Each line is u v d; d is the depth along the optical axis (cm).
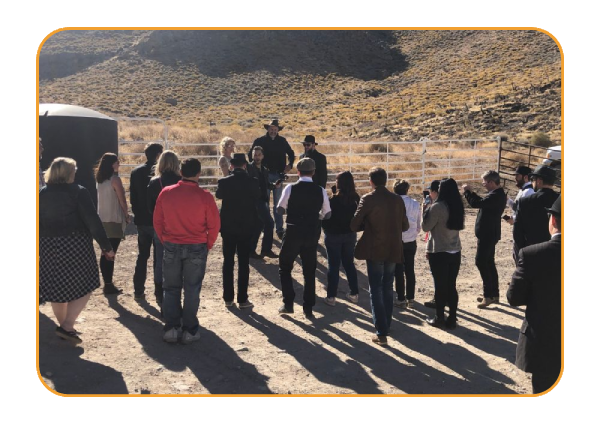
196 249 573
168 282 580
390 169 2117
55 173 536
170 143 1380
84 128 1049
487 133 3784
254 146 984
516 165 2294
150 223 663
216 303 722
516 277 394
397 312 726
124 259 889
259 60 7900
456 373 546
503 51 7244
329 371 539
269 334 626
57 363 520
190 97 6544
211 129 3725
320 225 723
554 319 383
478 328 676
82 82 6862
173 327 586
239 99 6631
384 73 7838
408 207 712
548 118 3984
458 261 657
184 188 570
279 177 1006
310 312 685
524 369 393
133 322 635
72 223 541
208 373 522
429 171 2064
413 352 595
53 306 556
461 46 8075
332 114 5525
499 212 726
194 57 7806
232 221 675
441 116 4600
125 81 6994
